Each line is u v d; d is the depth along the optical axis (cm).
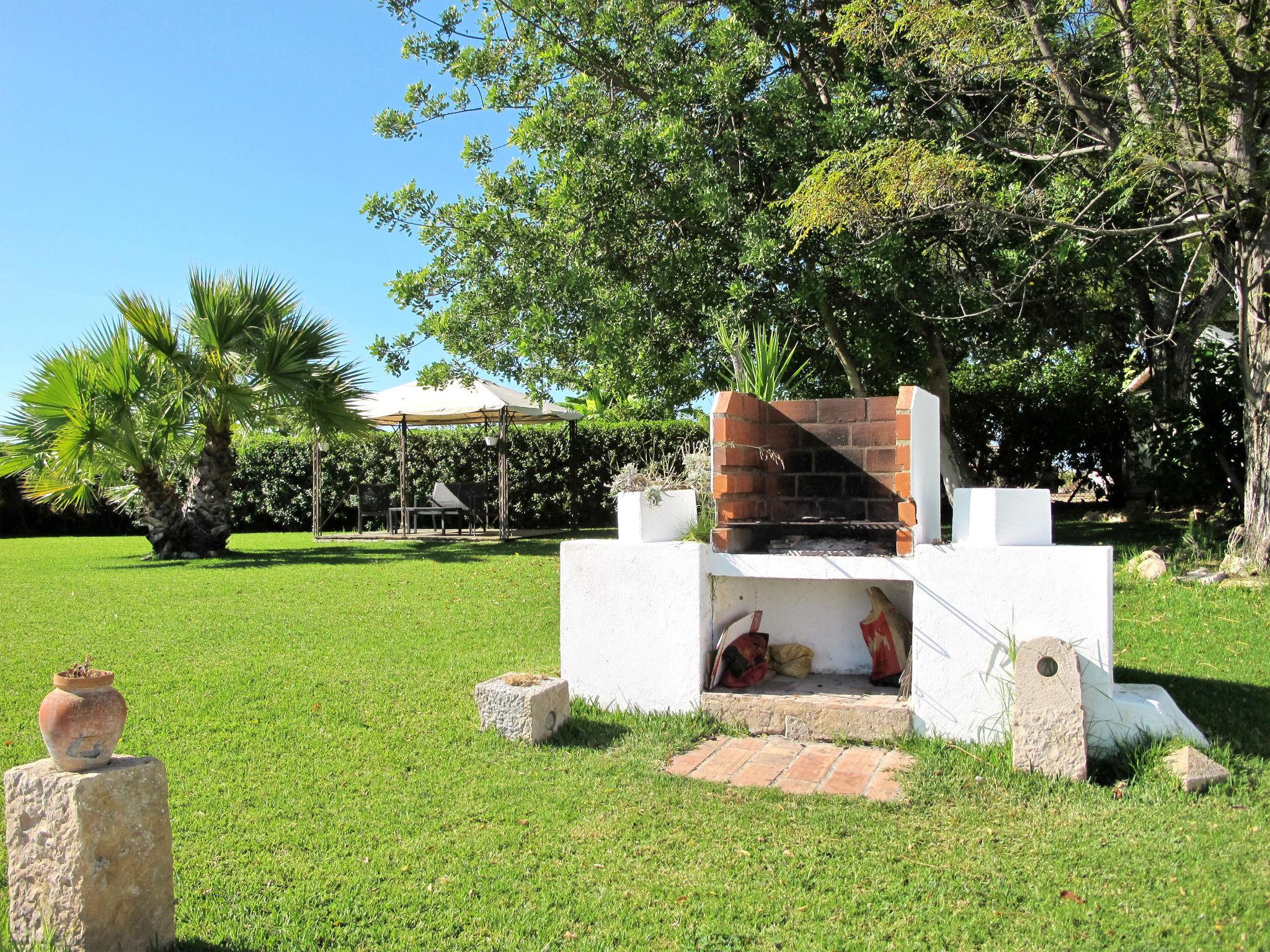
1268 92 757
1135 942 265
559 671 583
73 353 1202
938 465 524
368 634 711
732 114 1015
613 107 1097
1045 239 973
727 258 1031
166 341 1234
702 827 350
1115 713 419
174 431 1271
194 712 499
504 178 1181
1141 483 1293
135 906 246
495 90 1196
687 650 492
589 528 1798
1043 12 833
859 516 520
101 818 239
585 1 1109
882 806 372
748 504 518
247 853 325
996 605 436
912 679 455
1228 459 999
